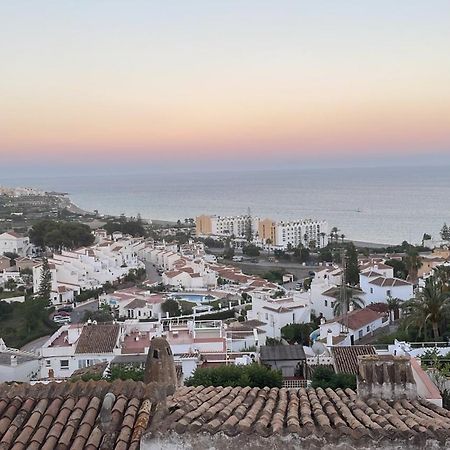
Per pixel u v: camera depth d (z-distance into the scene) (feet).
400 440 33.09
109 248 504.02
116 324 217.97
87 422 37.60
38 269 394.11
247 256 609.83
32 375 191.01
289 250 616.80
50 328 297.74
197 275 403.34
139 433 35.47
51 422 38.01
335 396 44.86
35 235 587.68
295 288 403.75
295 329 250.98
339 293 274.77
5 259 500.33
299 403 41.93
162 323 240.32
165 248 562.25
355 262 338.75
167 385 41.52
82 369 173.58
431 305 171.63
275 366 167.12
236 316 302.86
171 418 34.78
